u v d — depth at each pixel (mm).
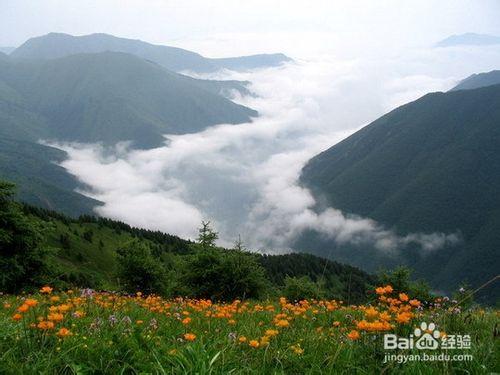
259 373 5199
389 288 7469
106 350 5719
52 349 5508
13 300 13328
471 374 5188
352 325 8539
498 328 6578
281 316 7945
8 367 4977
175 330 7887
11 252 29312
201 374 4965
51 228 32812
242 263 34312
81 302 10117
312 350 6168
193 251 35781
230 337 6492
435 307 8766
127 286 43406
